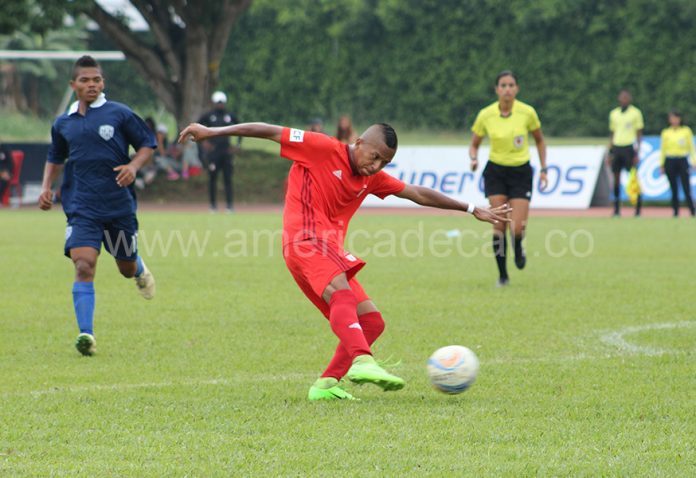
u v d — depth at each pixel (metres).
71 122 21.28
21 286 31.56
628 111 62.84
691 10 117.75
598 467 12.22
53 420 14.67
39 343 21.88
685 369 18.62
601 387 17.02
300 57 136.38
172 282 32.59
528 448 13.13
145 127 21.58
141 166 21.28
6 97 145.50
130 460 12.60
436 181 74.75
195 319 25.17
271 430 14.10
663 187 73.06
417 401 16.09
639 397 16.19
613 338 22.23
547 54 126.62
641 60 121.50
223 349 21.06
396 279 33.75
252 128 16.36
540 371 18.47
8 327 24.00
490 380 17.67
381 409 15.45
